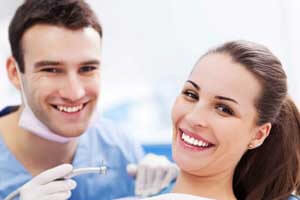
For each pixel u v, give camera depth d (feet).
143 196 4.25
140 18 7.52
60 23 3.90
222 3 6.96
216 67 3.37
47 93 4.02
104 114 7.49
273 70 3.46
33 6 3.98
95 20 4.14
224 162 3.50
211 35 7.16
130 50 7.68
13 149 4.55
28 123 4.25
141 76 7.75
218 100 3.34
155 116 7.54
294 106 3.82
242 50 3.42
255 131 3.50
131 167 4.56
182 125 3.49
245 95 3.34
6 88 7.22
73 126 4.20
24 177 4.50
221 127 3.34
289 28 6.47
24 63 4.08
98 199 4.78
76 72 4.01
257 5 6.71
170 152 6.77
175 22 7.35
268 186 3.93
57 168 3.58
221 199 3.65
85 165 4.76
